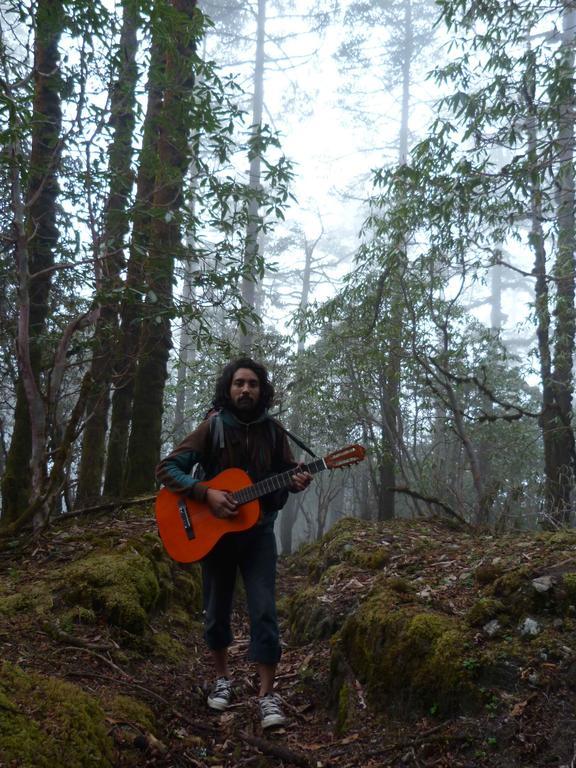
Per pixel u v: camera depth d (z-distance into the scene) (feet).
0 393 31.89
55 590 12.92
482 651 10.02
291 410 52.70
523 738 8.62
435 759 8.88
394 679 10.47
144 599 13.75
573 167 22.79
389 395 41.11
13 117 14.43
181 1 25.49
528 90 22.67
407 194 28.68
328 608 14.20
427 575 13.96
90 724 8.59
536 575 11.41
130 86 18.49
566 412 37.29
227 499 10.48
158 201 23.68
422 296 33.42
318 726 10.95
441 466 43.01
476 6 22.77
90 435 28.73
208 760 9.46
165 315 20.51
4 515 19.74
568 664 9.42
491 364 52.01
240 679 12.72
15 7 16.93
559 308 34.19
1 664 9.23
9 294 23.77
